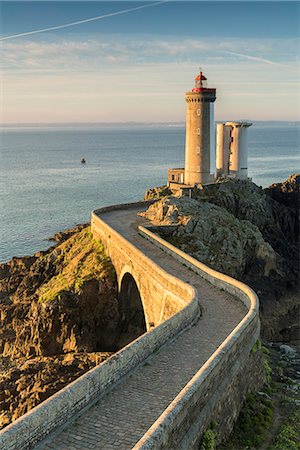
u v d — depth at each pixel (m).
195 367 22.44
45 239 95.75
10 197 146.75
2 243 93.38
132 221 59.75
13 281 64.69
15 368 40.53
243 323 26.09
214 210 62.09
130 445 16.28
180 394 17.89
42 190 160.25
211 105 80.88
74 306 47.34
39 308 48.94
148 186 165.00
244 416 23.84
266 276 59.28
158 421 15.81
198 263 39.09
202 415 18.94
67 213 121.75
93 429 17.22
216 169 91.12
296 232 82.44
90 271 51.19
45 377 36.56
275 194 91.19
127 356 21.77
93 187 165.50
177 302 33.38
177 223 56.31
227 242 55.56
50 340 46.44
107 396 19.66
